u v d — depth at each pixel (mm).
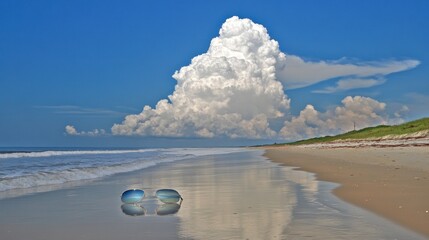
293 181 20516
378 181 18203
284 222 10578
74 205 13930
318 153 57875
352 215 11180
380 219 10531
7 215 12172
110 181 21891
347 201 13383
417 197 13438
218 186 19016
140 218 11570
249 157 56562
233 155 67438
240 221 10852
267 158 50938
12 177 21453
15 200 15055
